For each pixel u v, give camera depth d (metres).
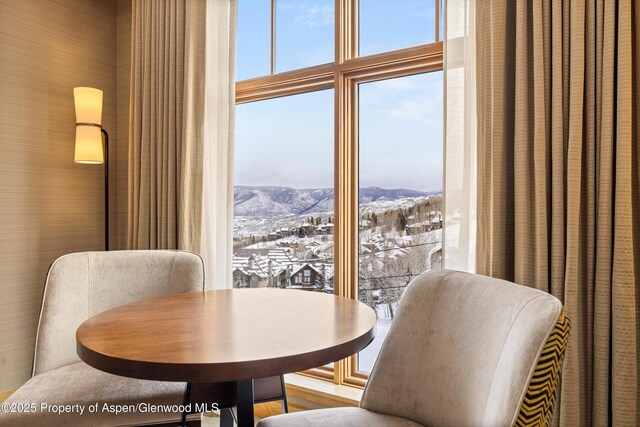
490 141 1.69
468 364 1.08
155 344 1.00
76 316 1.68
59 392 1.37
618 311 1.42
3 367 2.49
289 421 1.17
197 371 0.87
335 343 1.01
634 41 1.47
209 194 2.56
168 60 2.58
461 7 1.86
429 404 1.17
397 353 1.28
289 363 0.92
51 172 2.74
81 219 2.90
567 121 1.55
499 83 1.65
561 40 1.54
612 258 1.46
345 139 2.32
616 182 1.44
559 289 1.53
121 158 3.11
